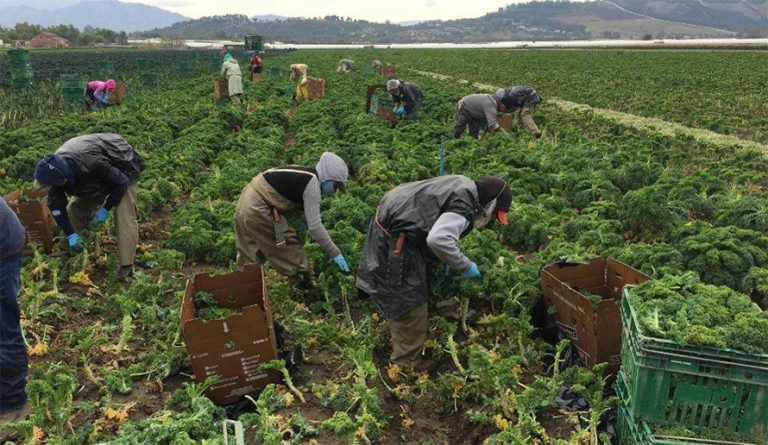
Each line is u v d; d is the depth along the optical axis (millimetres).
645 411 4242
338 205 9625
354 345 6020
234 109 20359
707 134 18250
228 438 4656
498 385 5250
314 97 25219
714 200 10625
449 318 6965
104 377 5648
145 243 9875
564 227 9492
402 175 12320
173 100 24406
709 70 41469
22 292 7316
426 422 5465
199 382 5316
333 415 5379
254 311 5188
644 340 4078
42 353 6242
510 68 47812
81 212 8438
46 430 4984
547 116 20250
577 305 5578
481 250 7602
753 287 7129
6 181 11625
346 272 7242
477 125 16094
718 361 3982
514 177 11922
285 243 7246
